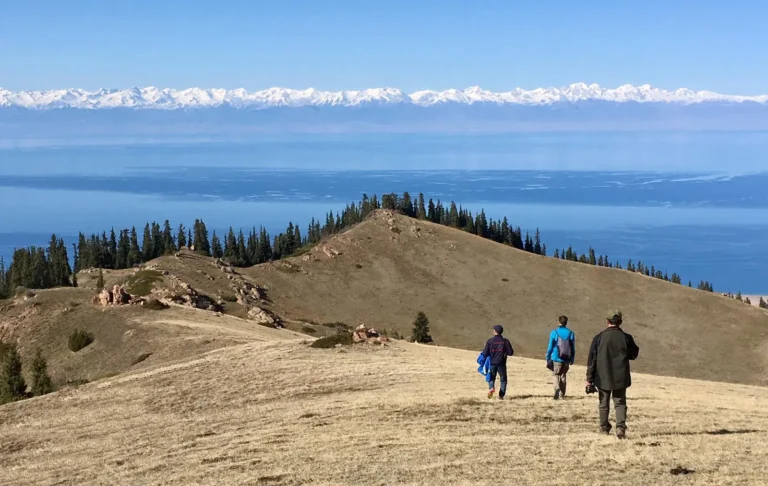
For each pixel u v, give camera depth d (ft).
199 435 94.12
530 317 601.62
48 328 305.73
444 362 148.56
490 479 56.80
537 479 55.88
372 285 651.25
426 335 535.19
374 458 67.05
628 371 67.46
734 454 61.16
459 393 103.19
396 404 96.02
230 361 158.51
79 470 83.71
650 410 85.92
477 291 647.97
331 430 83.97
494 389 102.53
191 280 531.09
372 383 122.72
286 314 551.18
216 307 469.98
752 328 566.36
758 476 53.62
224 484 63.52
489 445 68.74
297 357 157.07
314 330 462.19
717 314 590.96
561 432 74.49
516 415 84.28
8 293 576.61
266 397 119.96
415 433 77.87
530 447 66.59
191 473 71.00
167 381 143.02
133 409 123.85
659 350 540.93
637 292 636.48
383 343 176.86
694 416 81.76
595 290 642.63
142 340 277.03
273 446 78.28
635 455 60.95
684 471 55.98
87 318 306.55
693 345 546.67
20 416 131.03
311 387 123.54
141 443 94.84
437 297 635.66
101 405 131.13
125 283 505.25
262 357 159.84
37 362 212.02
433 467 61.82
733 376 495.00
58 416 126.21
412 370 134.10
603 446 65.21
